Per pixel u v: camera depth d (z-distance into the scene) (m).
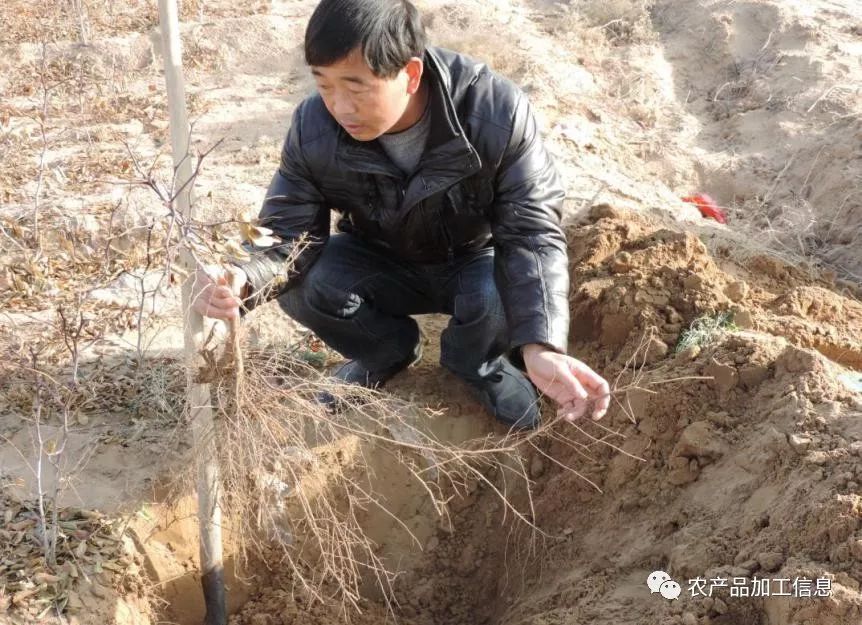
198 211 4.72
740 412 3.10
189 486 2.89
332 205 3.10
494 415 3.59
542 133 5.75
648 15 7.35
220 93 6.36
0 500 2.97
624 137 6.06
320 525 3.26
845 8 7.32
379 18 2.34
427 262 3.33
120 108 6.09
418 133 2.77
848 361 3.56
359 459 3.46
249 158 5.43
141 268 4.25
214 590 2.93
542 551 3.26
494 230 2.90
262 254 2.80
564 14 7.50
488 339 3.28
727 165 5.86
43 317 3.91
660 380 3.20
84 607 2.69
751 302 3.82
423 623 3.31
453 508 3.53
